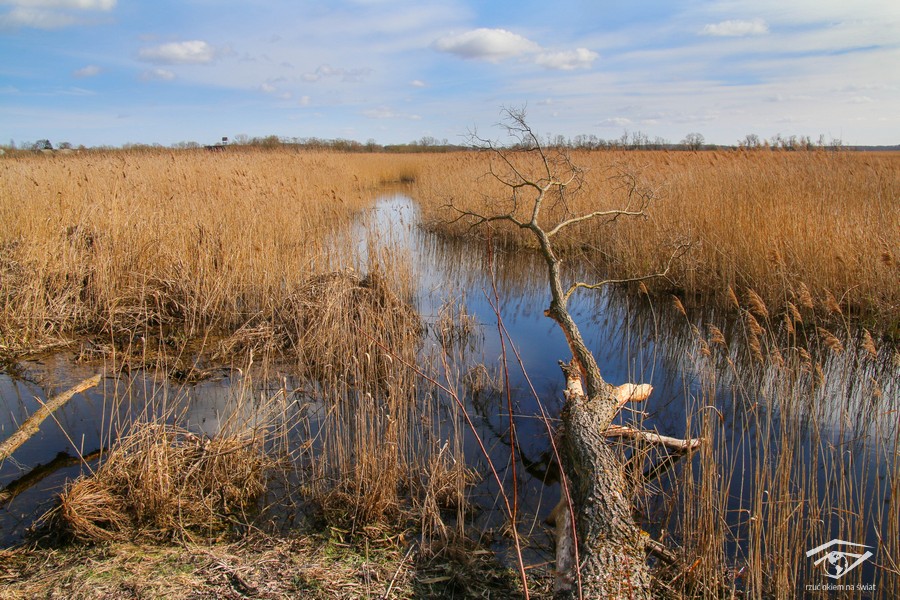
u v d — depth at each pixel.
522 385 5.92
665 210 10.16
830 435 4.69
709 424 3.70
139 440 3.95
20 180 10.84
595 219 11.35
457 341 7.18
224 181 12.62
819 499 3.88
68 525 3.31
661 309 8.31
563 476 3.15
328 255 8.64
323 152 29.59
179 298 7.68
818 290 7.16
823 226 7.97
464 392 5.72
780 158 13.22
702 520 3.34
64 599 2.82
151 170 14.24
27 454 4.37
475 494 4.06
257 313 7.24
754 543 3.42
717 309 8.08
